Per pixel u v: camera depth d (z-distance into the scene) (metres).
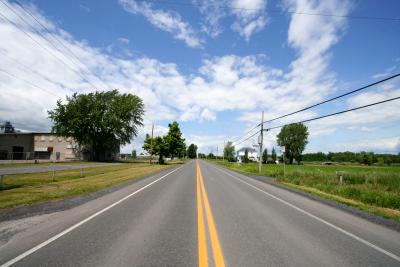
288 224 8.58
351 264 5.39
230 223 8.37
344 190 17.39
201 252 5.69
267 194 16.06
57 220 8.23
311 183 22.91
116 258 5.25
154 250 5.74
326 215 10.30
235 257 5.50
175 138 79.12
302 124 112.31
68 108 68.12
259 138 39.69
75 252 5.52
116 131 72.62
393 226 8.84
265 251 5.92
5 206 10.31
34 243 6.03
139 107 76.12
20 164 38.25
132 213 9.38
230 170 47.31
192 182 21.80
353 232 7.89
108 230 7.18
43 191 14.34
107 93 72.50
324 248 6.30
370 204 13.95
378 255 5.96
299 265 5.22
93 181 20.55
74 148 74.12
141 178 24.86
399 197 13.70
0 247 5.77
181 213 9.57
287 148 113.56
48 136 73.56
